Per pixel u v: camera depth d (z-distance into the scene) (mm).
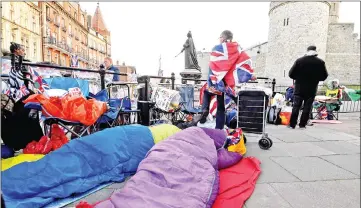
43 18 33281
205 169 2154
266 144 3359
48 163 1940
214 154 2498
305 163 2822
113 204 1569
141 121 4215
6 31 25781
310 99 5004
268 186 2201
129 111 3840
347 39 38875
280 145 3639
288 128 5211
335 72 39438
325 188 2172
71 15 42844
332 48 39406
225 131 3182
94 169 2150
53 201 1850
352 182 2301
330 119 6711
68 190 1925
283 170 2594
